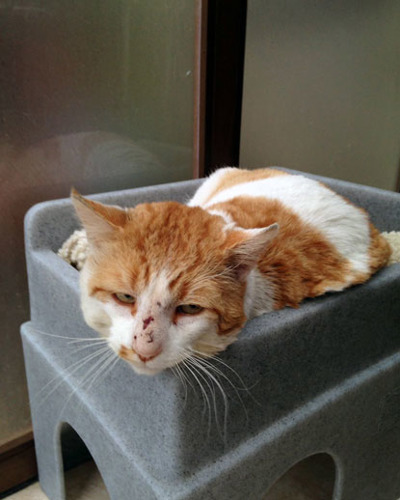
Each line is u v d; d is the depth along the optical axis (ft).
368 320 3.07
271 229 2.18
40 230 3.41
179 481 2.43
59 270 3.02
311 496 3.96
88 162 4.15
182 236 2.36
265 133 5.33
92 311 2.45
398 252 3.77
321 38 5.28
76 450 4.21
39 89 3.65
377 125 6.32
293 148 5.67
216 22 4.37
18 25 3.40
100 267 2.35
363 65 5.79
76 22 3.67
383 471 3.69
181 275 2.23
